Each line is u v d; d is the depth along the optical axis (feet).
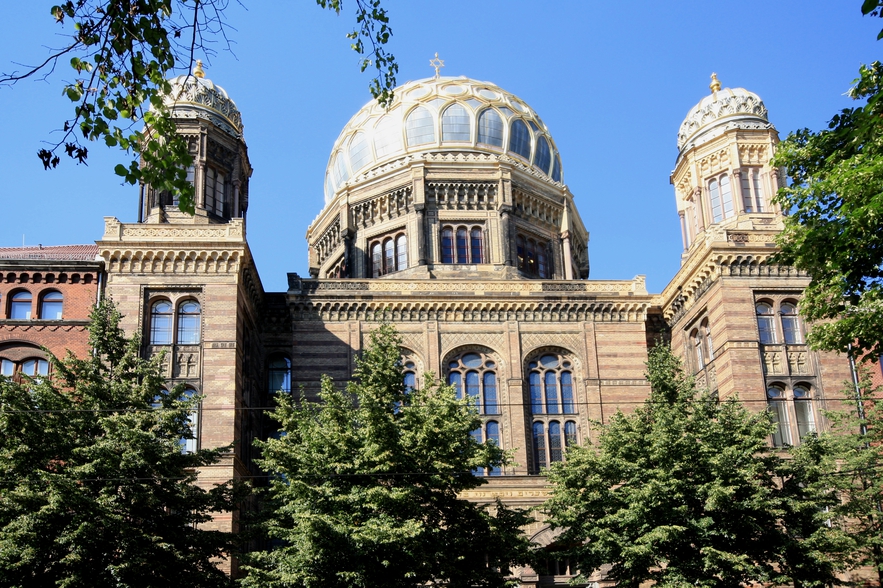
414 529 110.32
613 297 186.29
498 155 219.00
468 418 124.88
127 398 118.83
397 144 218.38
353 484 118.83
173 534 112.98
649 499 126.21
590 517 132.36
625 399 182.09
